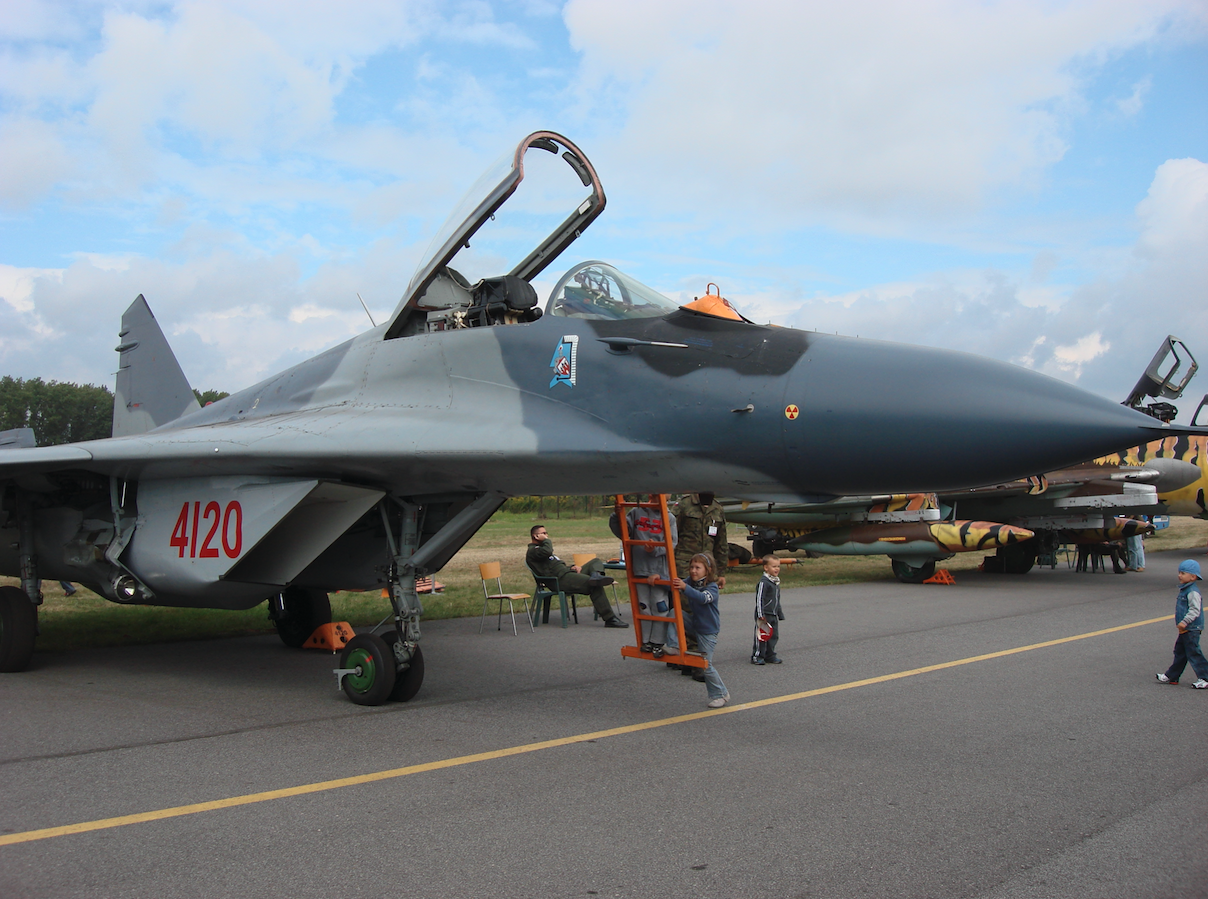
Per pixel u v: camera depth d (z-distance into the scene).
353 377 7.05
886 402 4.39
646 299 6.07
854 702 6.36
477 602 13.14
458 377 6.21
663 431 5.07
